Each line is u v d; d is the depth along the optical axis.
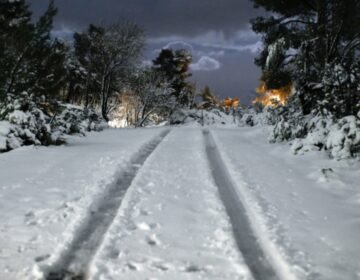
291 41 15.79
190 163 9.05
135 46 31.06
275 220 5.43
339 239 4.88
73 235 4.73
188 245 4.61
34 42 12.46
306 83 13.69
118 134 15.78
